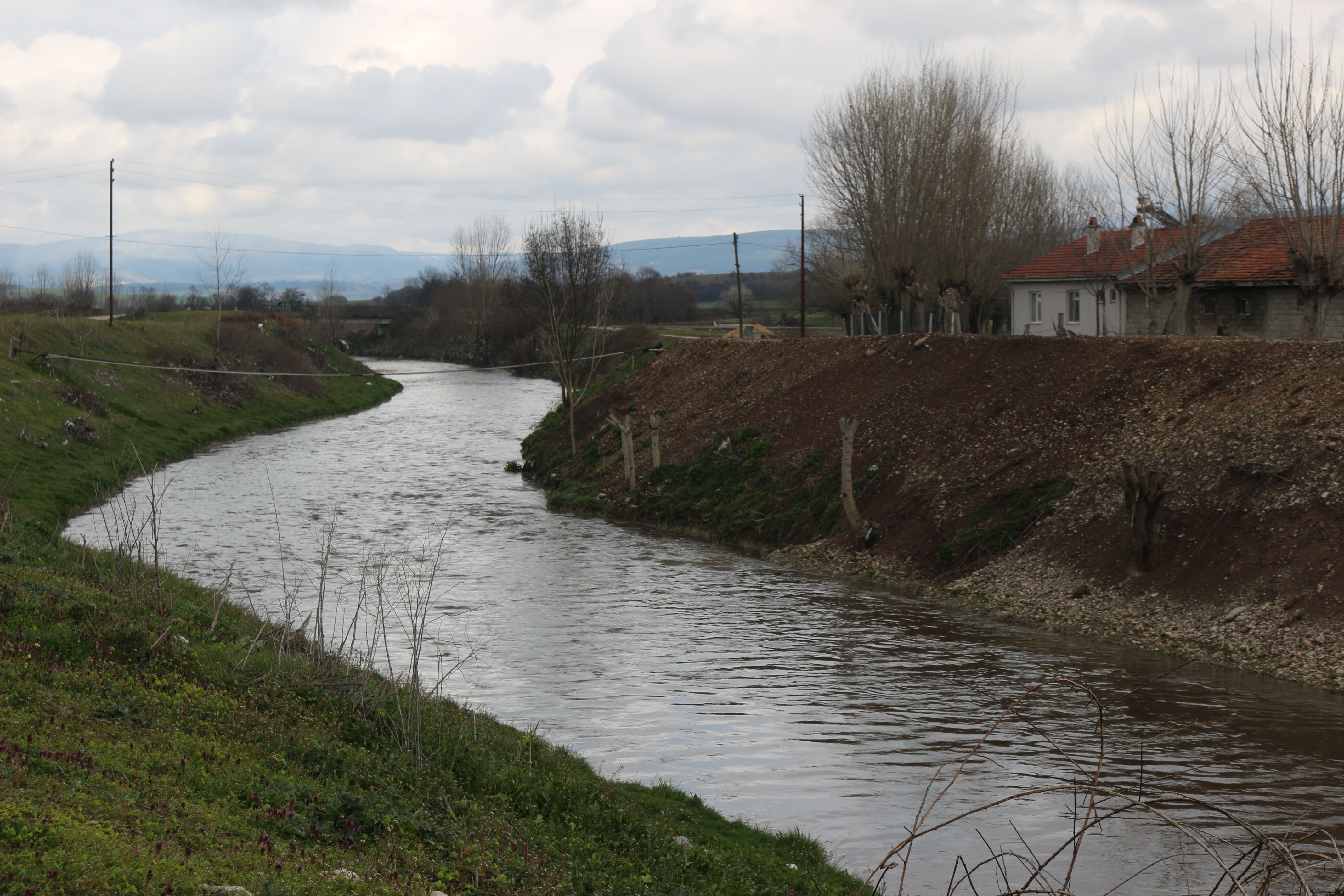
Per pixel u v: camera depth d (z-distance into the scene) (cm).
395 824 1073
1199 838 675
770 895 1109
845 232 6731
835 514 3381
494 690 2017
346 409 8206
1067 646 2298
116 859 757
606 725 1827
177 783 1026
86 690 1238
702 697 1981
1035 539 2795
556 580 3005
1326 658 1998
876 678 2098
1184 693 1956
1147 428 2908
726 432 4241
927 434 3481
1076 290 5438
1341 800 1463
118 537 2370
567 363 6006
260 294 15450
